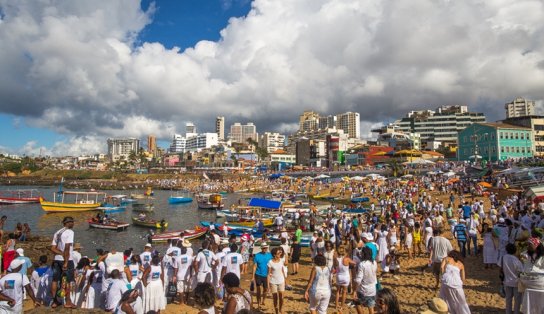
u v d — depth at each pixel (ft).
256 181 396.57
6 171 575.79
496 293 44.19
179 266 44.80
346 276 38.19
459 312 29.37
